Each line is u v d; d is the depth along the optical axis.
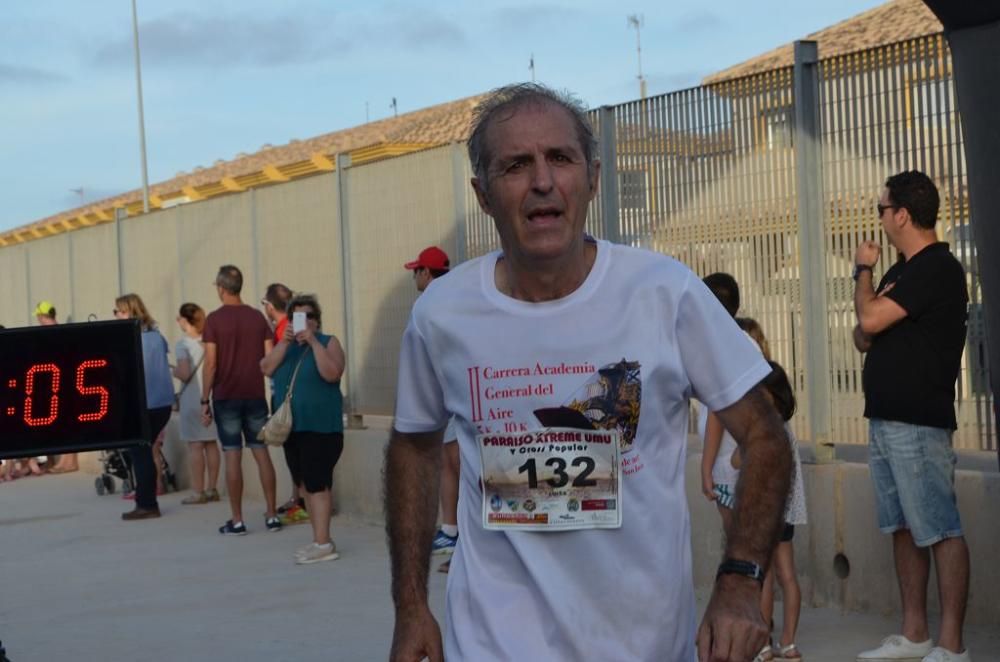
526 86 3.38
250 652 8.45
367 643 8.57
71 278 22.78
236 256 16.67
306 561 11.44
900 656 7.23
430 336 3.48
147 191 35.38
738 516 3.36
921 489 6.96
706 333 3.35
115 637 9.05
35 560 12.45
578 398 3.31
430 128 30.94
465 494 3.50
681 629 3.40
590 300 3.33
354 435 13.70
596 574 3.34
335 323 14.45
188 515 14.91
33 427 5.51
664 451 3.39
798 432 8.96
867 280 7.14
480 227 12.22
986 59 6.95
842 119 8.66
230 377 13.24
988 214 7.07
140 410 5.62
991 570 7.65
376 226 13.65
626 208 10.39
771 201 9.19
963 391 7.99
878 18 21.50
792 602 7.41
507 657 3.35
